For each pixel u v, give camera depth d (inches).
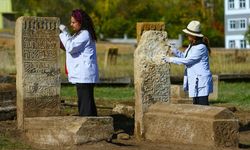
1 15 3417.8
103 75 1409.9
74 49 580.4
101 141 553.9
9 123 669.9
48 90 622.8
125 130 647.1
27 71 614.5
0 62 1398.9
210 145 531.8
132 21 3120.1
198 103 602.9
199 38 597.0
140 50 595.5
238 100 1026.7
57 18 622.5
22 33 610.5
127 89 1239.5
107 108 810.8
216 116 532.7
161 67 598.5
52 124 556.1
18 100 622.5
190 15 3048.7
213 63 1589.6
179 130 557.3
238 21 2787.9
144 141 582.6
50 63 622.2
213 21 3371.1
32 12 3193.9
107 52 1659.7
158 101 598.9
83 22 582.6
